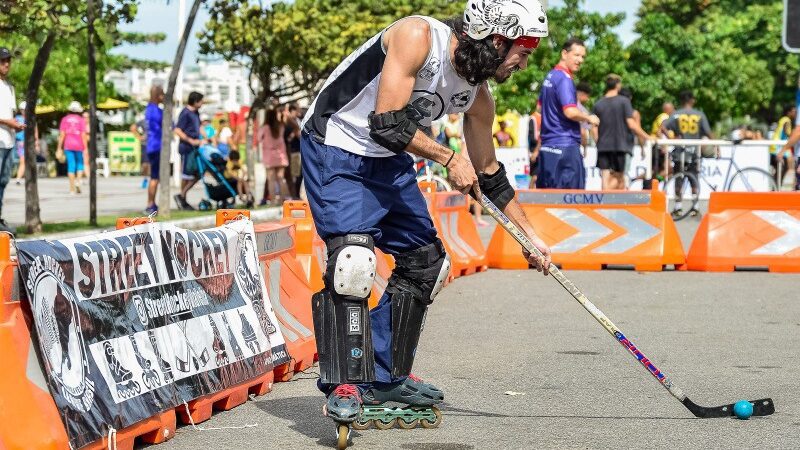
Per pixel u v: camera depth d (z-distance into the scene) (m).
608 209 12.53
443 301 9.95
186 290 5.41
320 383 4.99
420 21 4.84
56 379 4.24
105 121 50.97
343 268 4.88
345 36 22.16
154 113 19.14
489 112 5.37
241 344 5.90
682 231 17.33
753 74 46.91
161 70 51.53
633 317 8.99
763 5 58.47
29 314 4.21
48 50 13.91
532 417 5.57
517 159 22.61
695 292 10.53
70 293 4.43
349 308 4.95
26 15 12.98
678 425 5.39
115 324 4.74
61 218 17.30
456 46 4.86
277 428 5.32
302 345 6.82
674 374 6.68
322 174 4.97
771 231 12.31
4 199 23.70
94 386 4.49
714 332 8.24
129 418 4.67
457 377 6.60
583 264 12.41
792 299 10.05
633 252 12.35
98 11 14.30
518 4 4.81
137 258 4.98
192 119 20.22
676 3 60.19
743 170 21.88
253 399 5.99
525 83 30.81
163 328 5.14
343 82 4.93
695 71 36.56
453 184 4.93
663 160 20.86
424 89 4.90
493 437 5.14
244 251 6.21
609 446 4.97
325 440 5.09
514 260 12.59
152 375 4.96
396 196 5.04
